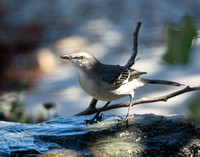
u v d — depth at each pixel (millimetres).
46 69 18172
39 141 5500
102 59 17859
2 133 5848
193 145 5188
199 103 1840
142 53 18516
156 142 5402
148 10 25656
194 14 22578
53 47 20391
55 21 24578
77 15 25625
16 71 17703
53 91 14789
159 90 14438
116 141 5473
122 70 6570
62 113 11875
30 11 27125
